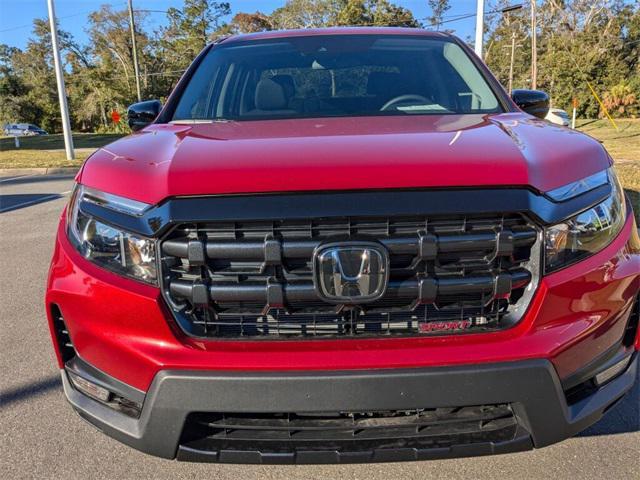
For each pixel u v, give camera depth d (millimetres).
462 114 2754
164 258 1899
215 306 1900
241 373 1835
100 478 2438
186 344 1887
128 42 62938
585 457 2500
